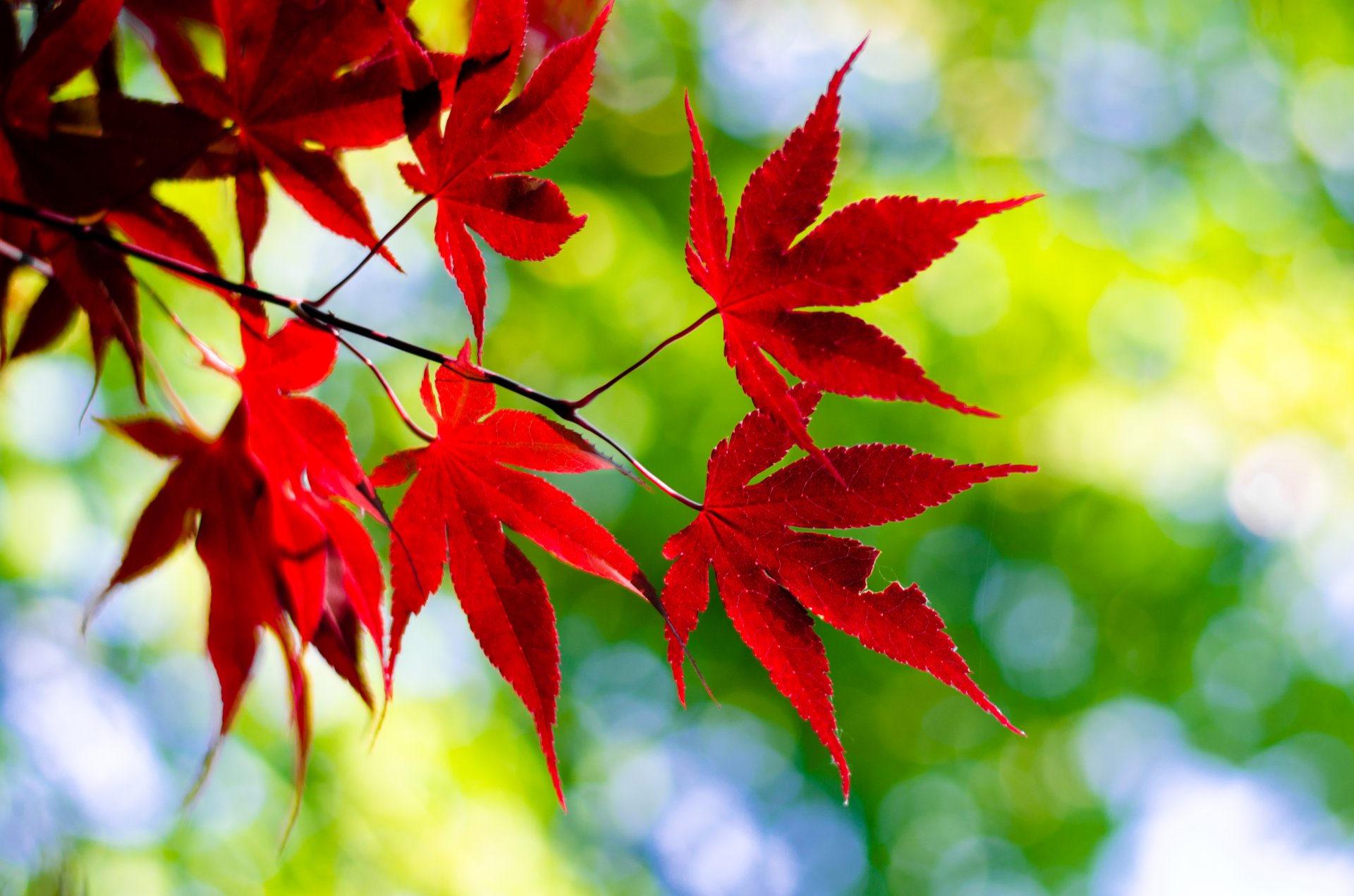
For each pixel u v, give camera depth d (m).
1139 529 6.76
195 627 4.66
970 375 6.49
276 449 1.28
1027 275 6.53
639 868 7.54
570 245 6.07
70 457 4.43
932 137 6.63
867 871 7.60
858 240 1.02
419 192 1.17
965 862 7.65
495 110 1.13
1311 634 7.20
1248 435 6.85
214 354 1.28
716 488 1.22
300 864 4.47
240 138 1.19
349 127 1.18
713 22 6.14
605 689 7.05
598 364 6.30
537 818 5.70
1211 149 6.90
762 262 1.06
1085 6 6.47
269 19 1.15
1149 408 6.79
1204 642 7.14
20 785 3.20
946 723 7.08
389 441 5.77
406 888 4.68
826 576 1.20
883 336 1.02
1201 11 6.59
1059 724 7.21
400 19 1.17
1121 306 6.71
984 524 6.77
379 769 4.81
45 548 4.50
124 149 1.16
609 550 1.24
